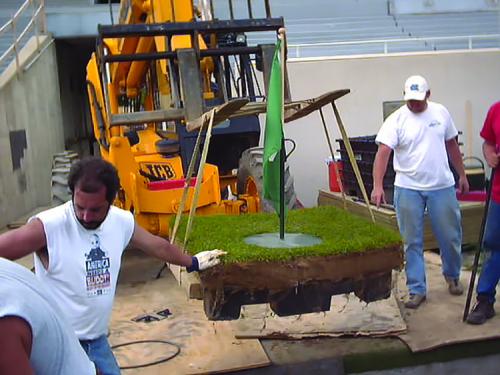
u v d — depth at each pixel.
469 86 8.91
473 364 4.02
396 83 8.69
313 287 3.25
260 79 7.10
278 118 3.20
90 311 2.54
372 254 3.30
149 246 2.79
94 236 2.53
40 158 10.65
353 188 6.98
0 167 8.36
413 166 4.52
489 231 4.25
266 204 5.64
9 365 1.42
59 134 12.33
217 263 3.06
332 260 3.22
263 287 3.17
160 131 6.64
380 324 4.18
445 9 14.27
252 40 12.09
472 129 8.94
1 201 8.36
